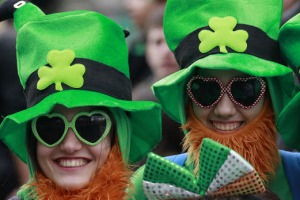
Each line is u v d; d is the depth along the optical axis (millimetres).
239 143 9922
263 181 9992
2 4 10180
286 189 10047
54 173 9750
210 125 10000
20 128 9859
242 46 9859
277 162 10023
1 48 11719
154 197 8938
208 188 8820
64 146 9648
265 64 9773
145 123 10047
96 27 9852
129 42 12586
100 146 9719
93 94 9625
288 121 9906
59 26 9875
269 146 9992
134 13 12617
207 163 8883
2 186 11805
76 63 9703
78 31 9852
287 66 10133
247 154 9945
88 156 9727
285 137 10031
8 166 11805
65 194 9758
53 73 9672
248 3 10047
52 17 9938
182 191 8859
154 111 9891
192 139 10023
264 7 10055
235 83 9875
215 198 8711
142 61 12547
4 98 11758
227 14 9984
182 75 9828
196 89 9953
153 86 10078
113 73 9805
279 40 10000
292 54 9914
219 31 9891
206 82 9914
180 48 10102
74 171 9719
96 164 9750
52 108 9609
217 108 9898
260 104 9961
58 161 9750
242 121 9969
